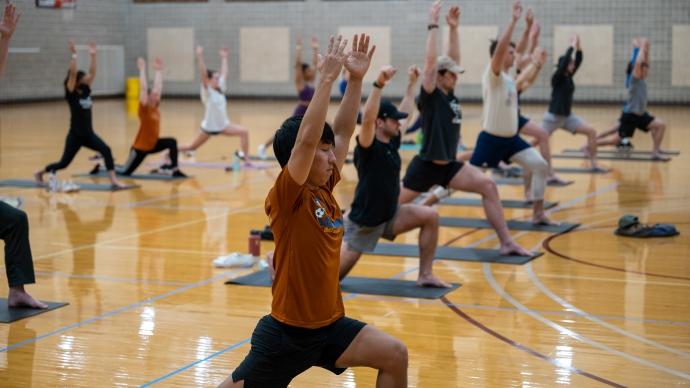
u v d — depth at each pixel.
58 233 9.19
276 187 3.54
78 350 5.39
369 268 7.70
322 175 3.62
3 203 6.24
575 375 4.95
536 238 8.93
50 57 28.73
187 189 12.41
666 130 20.36
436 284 6.98
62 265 7.74
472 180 7.98
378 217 6.64
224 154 16.86
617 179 13.18
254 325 5.95
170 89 31.62
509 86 9.07
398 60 28.78
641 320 6.06
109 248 8.47
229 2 30.66
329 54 3.46
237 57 30.84
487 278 7.29
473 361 5.20
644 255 8.13
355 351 3.65
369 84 29.23
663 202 11.09
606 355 5.30
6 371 5.00
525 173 10.94
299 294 3.58
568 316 6.17
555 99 13.48
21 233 6.22
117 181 12.87
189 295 6.75
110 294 6.77
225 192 12.12
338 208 3.72
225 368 5.07
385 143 6.58
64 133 19.67
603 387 4.74
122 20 31.55
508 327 5.90
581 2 26.83
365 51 3.95
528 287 6.99
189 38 31.19
